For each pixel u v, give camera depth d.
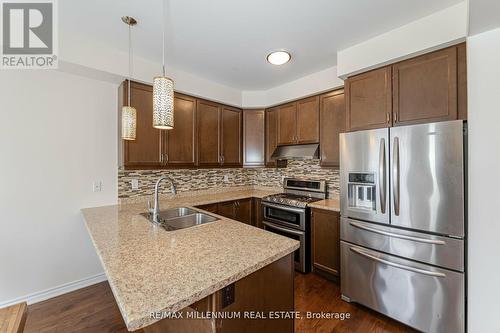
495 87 1.42
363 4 1.67
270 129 3.62
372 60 2.10
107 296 2.29
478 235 1.49
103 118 2.59
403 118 1.94
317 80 2.93
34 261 2.19
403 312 1.83
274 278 1.31
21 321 1.31
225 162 3.44
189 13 1.77
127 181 2.78
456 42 1.68
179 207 2.47
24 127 2.13
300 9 1.72
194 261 1.14
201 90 3.10
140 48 2.33
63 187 2.35
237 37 2.12
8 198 2.07
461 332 1.58
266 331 1.26
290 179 3.57
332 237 2.52
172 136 2.84
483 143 1.46
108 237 1.50
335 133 2.79
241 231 1.64
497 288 1.43
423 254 1.73
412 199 1.78
